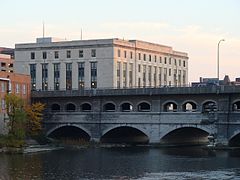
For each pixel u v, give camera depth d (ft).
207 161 319.68
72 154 366.63
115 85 574.56
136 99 435.12
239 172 273.95
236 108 425.28
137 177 258.57
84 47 583.17
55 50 597.93
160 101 424.46
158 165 302.66
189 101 413.39
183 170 282.15
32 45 609.01
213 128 402.11
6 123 425.69
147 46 636.89
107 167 294.87
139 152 379.96
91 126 452.35
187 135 458.91
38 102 469.16
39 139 442.50
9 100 406.00
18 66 616.39
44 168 289.53
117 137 469.16
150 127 426.92
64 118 464.65
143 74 628.28
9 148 382.83
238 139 414.00
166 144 432.66
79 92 454.81
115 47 575.79
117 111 442.50
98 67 577.43
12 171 276.62
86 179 252.62
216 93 397.60
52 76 598.34
